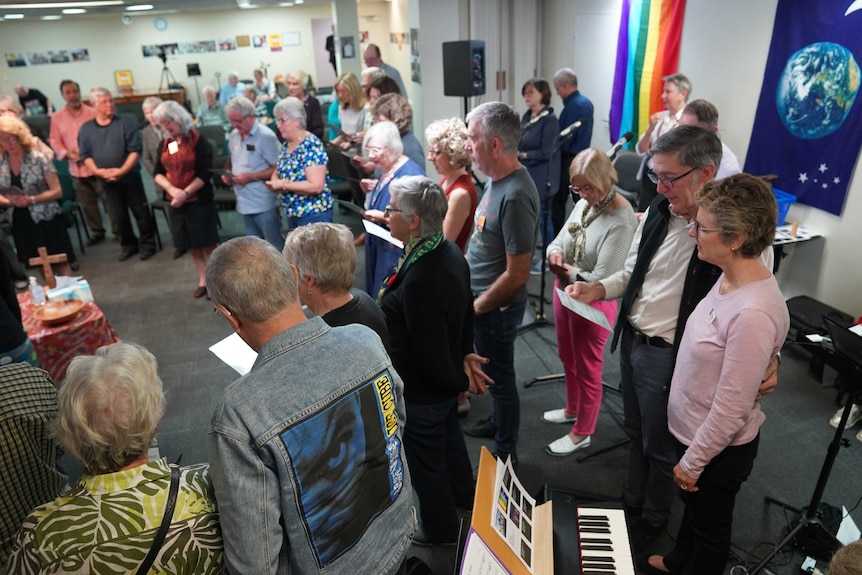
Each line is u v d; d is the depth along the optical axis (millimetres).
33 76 11523
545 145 4434
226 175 3998
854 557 931
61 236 4586
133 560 986
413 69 6797
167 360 3590
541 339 3588
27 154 4277
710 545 1646
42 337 2607
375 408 1131
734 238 1313
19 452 1288
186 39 11969
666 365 1769
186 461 2697
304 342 1062
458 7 6137
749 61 3717
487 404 2986
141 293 4555
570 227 2352
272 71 12531
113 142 4855
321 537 1071
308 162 3533
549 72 6480
